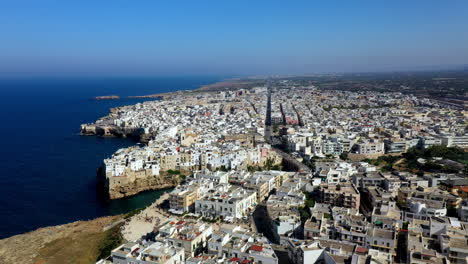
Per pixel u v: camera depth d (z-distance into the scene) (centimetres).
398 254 18388
